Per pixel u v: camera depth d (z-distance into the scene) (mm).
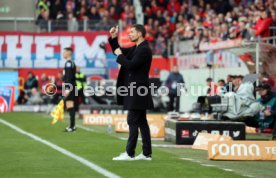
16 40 57438
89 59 58000
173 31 59906
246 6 56750
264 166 21156
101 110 49344
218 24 51031
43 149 24625
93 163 20562
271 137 32000
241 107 31734
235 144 22703
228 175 18281
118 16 60719
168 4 62375
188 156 23797
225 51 43531
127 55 22094
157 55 57500
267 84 32781
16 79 57438
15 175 17906
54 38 57812
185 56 53469
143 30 21688
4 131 33500
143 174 18234
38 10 60344
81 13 59781
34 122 40875
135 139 21719
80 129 36250
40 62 57656
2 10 57812
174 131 28719
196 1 61000
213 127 28391
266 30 42688
